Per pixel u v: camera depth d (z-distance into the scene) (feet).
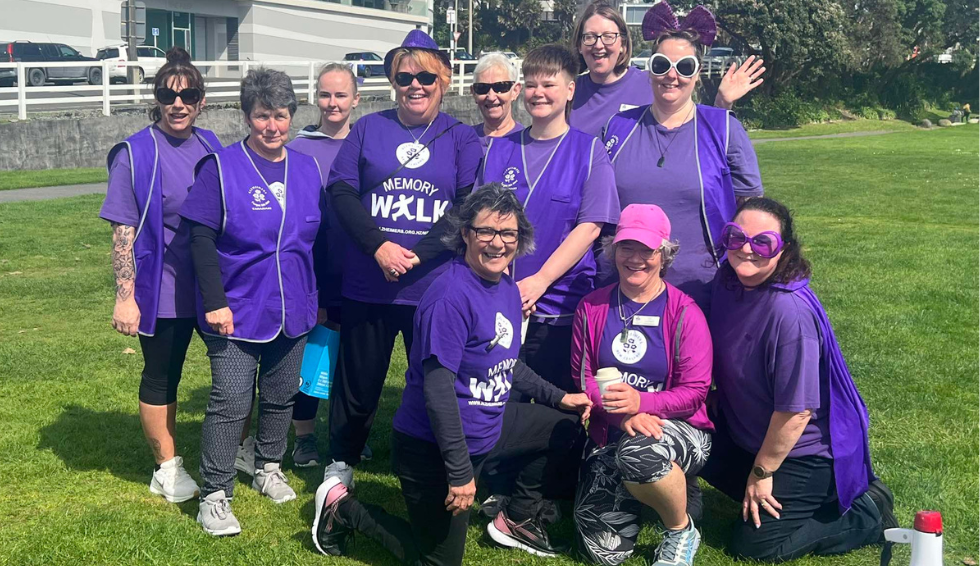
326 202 15.16
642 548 13.23
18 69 65.92
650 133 14.51
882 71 180.75
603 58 17.15
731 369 12.80
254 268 13.41
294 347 14.16
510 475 13.12
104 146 69.00
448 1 240.12
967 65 194.39
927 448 16.70
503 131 15.96
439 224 14.24
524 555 13.12
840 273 32.01
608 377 12.13
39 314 26.71
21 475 15.46
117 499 14.69
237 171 13.32
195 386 20.70
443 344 11.35
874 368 21.27
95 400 19.39
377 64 107.86
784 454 12.34
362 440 15.31
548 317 14.47
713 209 14.08
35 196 50.70
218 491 13.58
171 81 13.69
